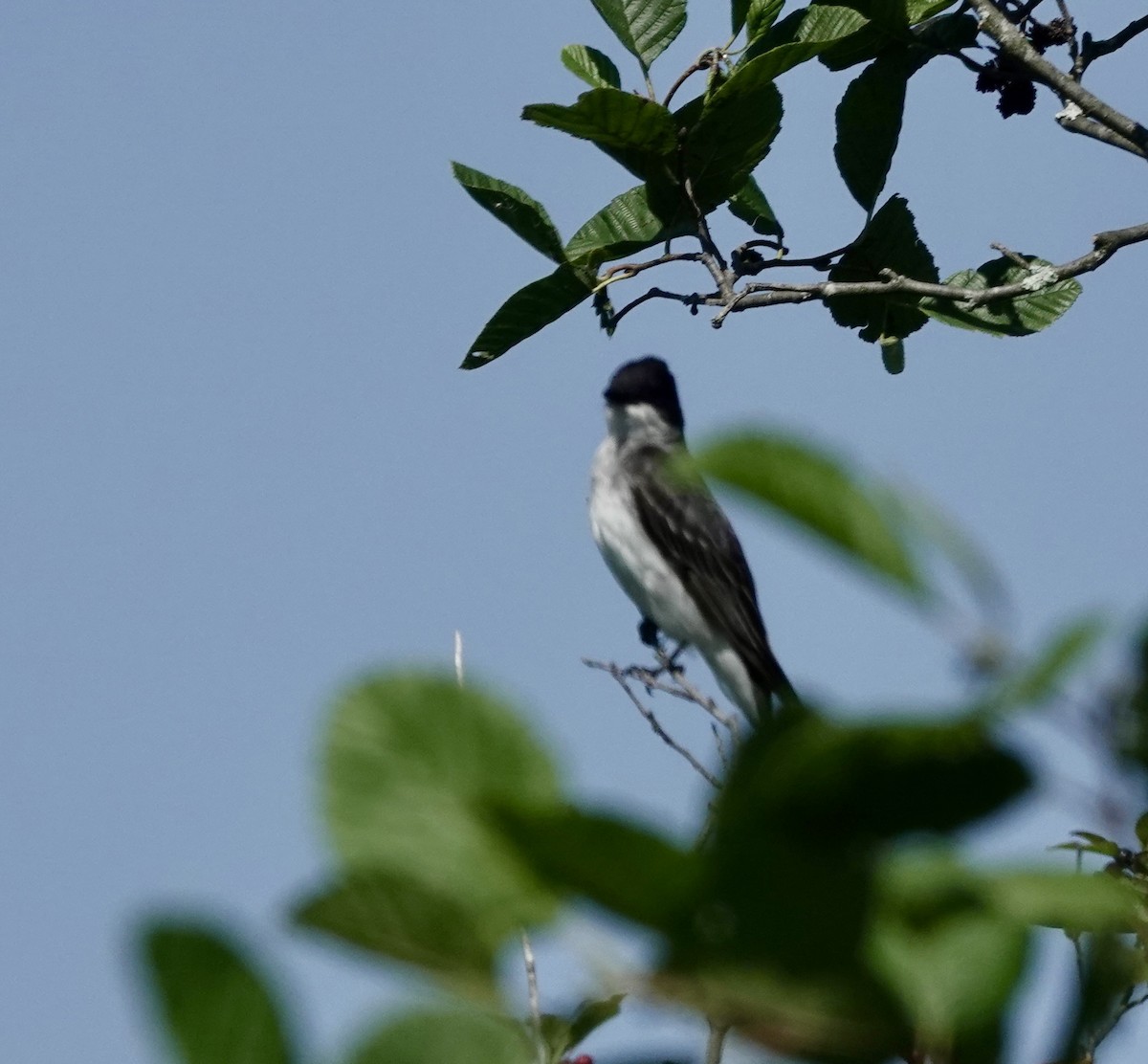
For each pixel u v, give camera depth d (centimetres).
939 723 236
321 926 254
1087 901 261
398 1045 271
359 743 270
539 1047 281
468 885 255
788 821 247
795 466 248
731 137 1279
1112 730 250
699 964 239
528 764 271
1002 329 1325
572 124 1261
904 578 244
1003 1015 258
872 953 257
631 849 232
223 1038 239
